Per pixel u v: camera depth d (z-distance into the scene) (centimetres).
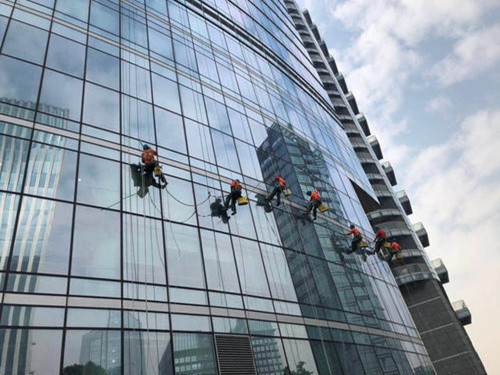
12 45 1653
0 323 1090
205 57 2769
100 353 1202
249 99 2917
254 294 1803
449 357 4291
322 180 3155
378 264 3123
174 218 1727
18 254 1223
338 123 4631
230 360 1494
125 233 1506
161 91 2175
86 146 1617
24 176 1380
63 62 1786
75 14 2023
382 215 5400
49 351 1120
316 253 2428
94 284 1315
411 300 4747
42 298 1192
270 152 2714
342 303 2317
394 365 2362
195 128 2205
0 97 1485
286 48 4431
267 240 2125
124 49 2144
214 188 2036
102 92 1841
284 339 1766
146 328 1347
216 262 1750
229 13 3559
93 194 1509
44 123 1546
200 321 1512
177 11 2844
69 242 1342
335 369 1891
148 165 1705
